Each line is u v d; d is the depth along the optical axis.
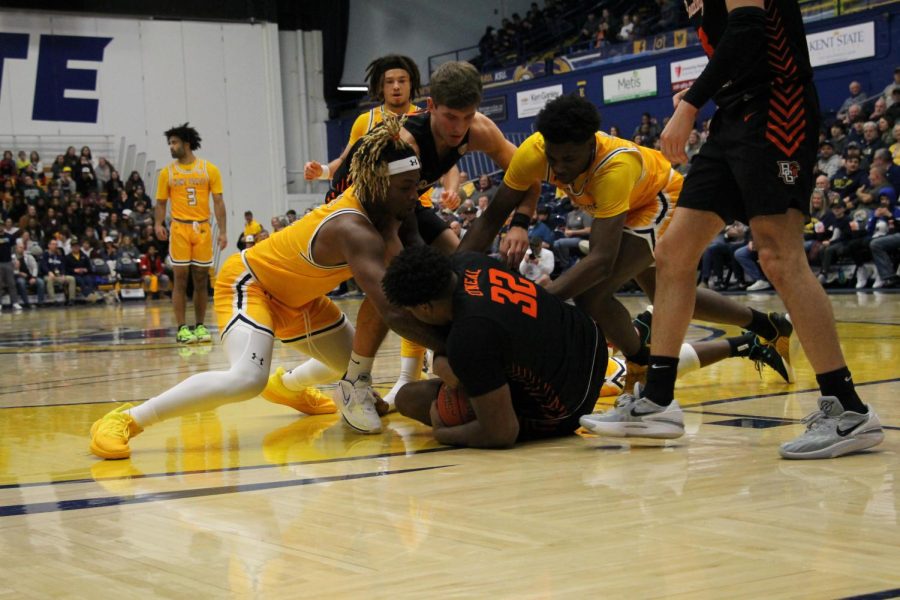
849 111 14.69
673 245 3.17
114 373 6.73
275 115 26.56
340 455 3.39
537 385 3.36
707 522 2.19
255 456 3.44
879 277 13.02
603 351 3.58
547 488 2.64
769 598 1.66
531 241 12.98
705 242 3.17
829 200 13.74
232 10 25.98
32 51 24.28
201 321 9.90
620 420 3.25
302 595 1.76
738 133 2.99
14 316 16.89
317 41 27.16
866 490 2.47
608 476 2.78
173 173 9.68
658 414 3.22
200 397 3.65
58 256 20.67
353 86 27.47
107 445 3.46
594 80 20.69
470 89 3.75
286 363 7.11
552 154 3.56
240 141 26.34
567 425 3.56
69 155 23.52
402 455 3.34
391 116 3.65
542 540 2.09
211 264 9.87
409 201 3.61
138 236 22.98
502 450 3.36
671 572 1.83
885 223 12.93
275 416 4.56
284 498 2.64
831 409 2.97
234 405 5.00
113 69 25.05
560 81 21.36
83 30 24.72
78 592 1.84
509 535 2.14
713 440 3.34
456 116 3.79
